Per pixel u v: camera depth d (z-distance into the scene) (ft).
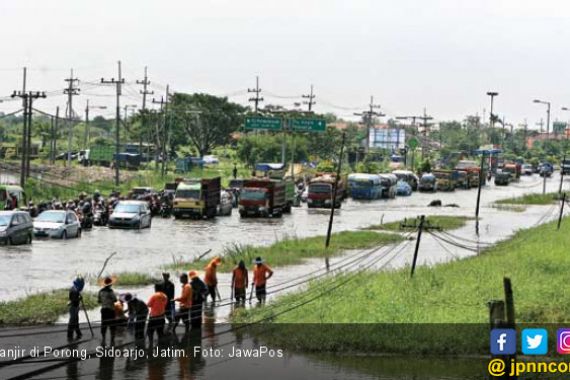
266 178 289.53
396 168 511.81
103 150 436.35
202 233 208.33
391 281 118.93
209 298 112.57
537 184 483.51
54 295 108.37
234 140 556.51
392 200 357.41
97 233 201.77
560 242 167.63
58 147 572.92
